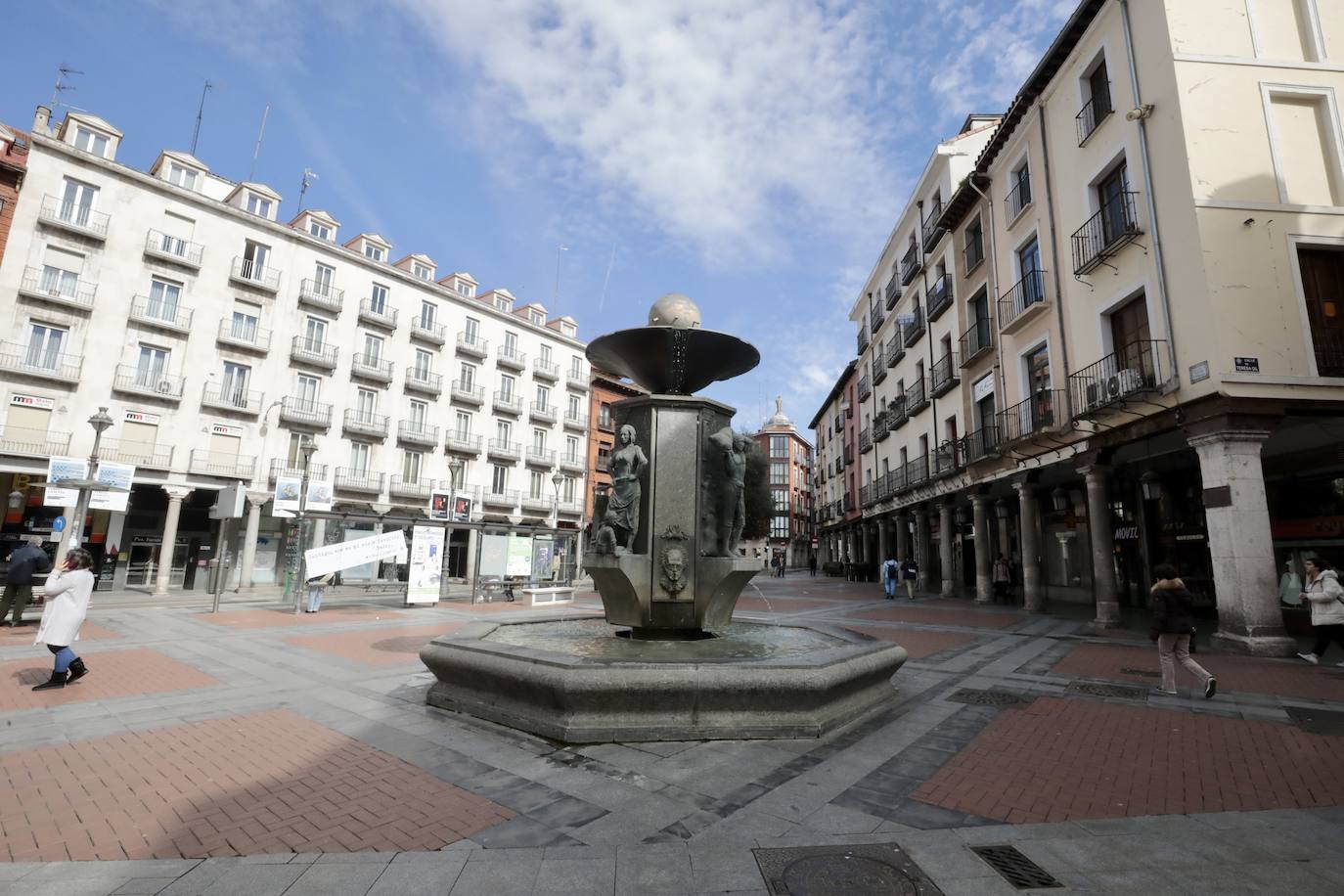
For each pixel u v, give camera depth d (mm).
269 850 2936
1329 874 2721
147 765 4129
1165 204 10633
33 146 22891
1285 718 5406
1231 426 9414
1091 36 12844
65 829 3154
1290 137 10375
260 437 27562
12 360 21938
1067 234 13711
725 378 7617
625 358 7078
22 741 4625
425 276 35344
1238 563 9109
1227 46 10562
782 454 79875
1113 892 2584
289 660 8141
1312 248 10062
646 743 4527
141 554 26047
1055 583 19547
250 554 26141
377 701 5840
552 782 3811
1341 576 10891
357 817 3314
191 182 28328
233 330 27250
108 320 23938
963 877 2697
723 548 6504
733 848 2967
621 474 6402
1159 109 10805
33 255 22656
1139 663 8188
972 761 4258
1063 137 13898
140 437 24453
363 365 31188
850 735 4855
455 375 35344
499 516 36781
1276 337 9555
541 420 39438
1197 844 3021
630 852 2922
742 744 4527
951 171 21953
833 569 45969
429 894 2547
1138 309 11625
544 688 4648
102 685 6582
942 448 21047
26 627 10766
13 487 22562
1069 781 3900
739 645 6020
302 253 29609
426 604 17922
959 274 20094
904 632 11633
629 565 6227
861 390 34969
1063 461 14008
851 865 2807
